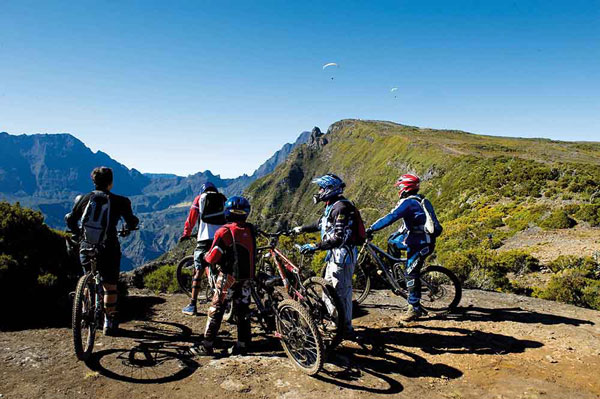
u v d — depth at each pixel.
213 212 5.93
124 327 5.55
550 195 33.75
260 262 5.35
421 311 5.93
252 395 3.77
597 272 15.81
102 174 4.86
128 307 6.59
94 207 4.72
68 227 4.86
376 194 139.12
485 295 7.47
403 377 4.24
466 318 6.14
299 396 3.77
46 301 6.23
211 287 6.53
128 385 3.90
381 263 6.38
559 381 4.19
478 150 101.69
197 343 4.79
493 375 4.32
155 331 5.44
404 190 6.00
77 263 7.15
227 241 4.57
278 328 4.54
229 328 5.71
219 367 4.31
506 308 6.64
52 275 6.36
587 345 5.11
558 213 25.36
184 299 7.18
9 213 6.83
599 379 4.23
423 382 4.14
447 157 92.31
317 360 4.03
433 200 66.69
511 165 50.78
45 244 7.07
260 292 4.95
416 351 4.93
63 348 4.71
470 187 51.78
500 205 35.84
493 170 53.47
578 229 23.73
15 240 6.58
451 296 6.79
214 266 5.45
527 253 19.12
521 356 4.80
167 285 8.23
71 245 5.35
